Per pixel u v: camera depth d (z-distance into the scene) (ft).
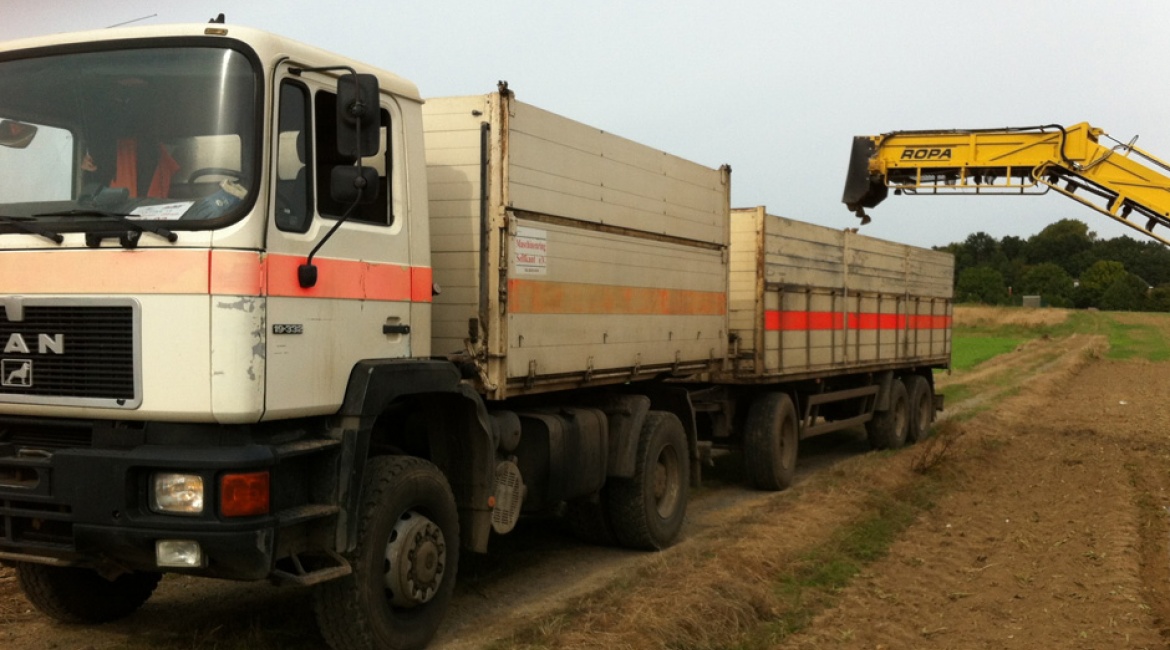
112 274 14.98
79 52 16.25
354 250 17.30
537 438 23.35
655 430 27.84
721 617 20.67
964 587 25.16
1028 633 21.40
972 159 50.62
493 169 20.63
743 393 39.34
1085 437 56.90
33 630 19.39
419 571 18.15
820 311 42.86
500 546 28.30
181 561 14.61
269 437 15.76
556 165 22.88
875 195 53.83
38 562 15.40
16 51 16.60
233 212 14.94
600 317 25.07
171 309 14.74
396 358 18.39
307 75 16.49
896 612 22.81
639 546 27.71
